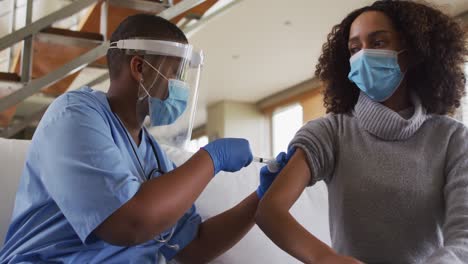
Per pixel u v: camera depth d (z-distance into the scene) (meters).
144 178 1.33
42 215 1.22
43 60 3.60
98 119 1.21
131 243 1.10
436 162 1.17
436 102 1.30
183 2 3.40
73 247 1.18
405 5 1.30
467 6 4.65
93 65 3.74
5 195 1.50
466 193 1.10
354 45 1.32
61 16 3.09
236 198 1.81
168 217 1.12
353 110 1.33
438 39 1.31
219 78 7.36
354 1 4.79
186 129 1.44
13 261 1.16
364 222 1.13
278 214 1.06
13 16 4.11
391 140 1.18
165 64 1.36
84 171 1.10
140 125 1.41
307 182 1.16
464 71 1.37
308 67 6.83
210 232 1.51
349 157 1.19
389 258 1.11
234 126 8.49
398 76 1.26
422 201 1.13
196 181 1.19
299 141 1.19
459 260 0.98
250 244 1.77
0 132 4.33
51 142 1.15
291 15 5.16
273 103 8.23
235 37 5.79
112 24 3.61
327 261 0.98
